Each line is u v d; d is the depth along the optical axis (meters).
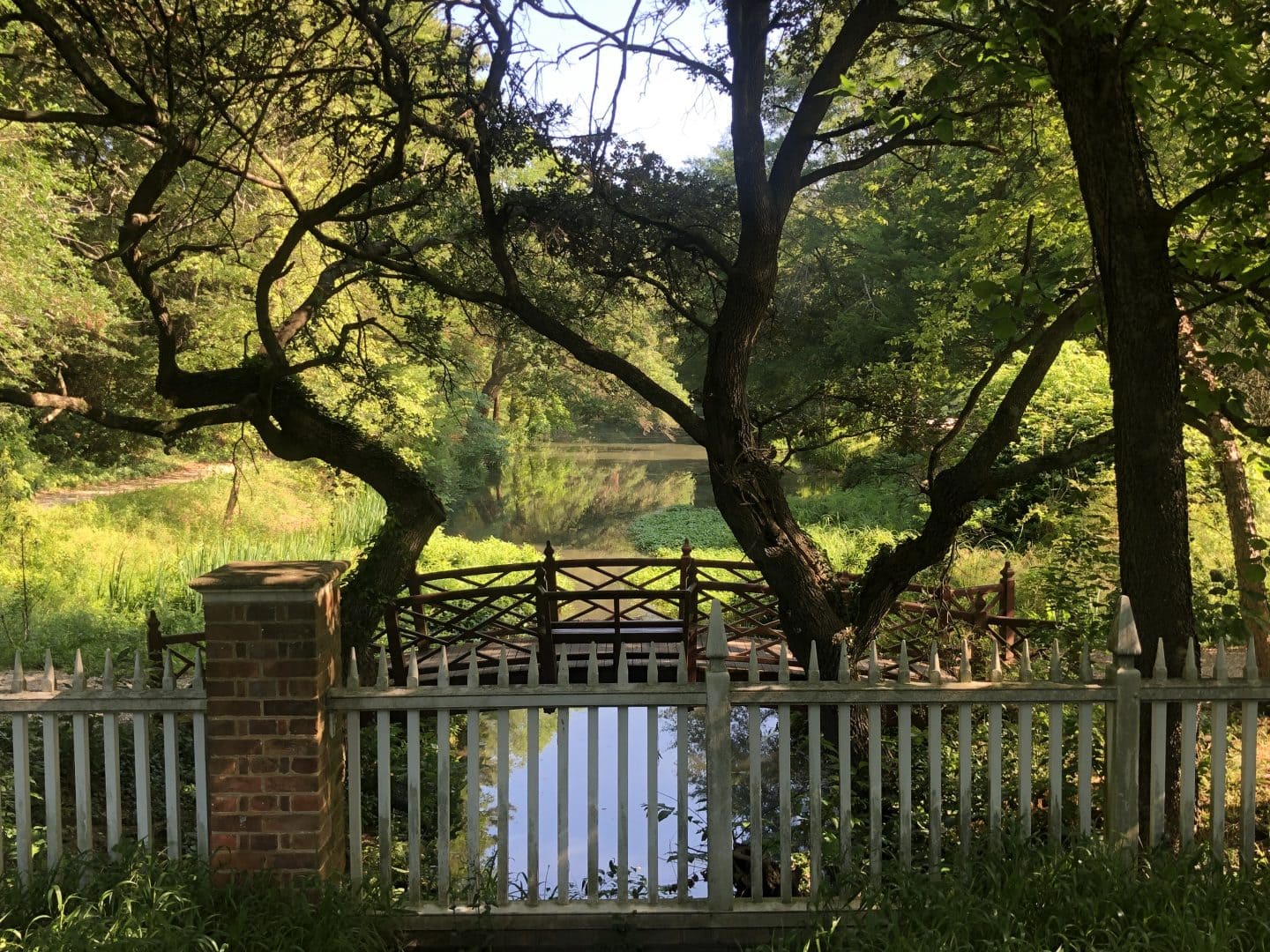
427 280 7.71
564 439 59.53
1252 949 3.47
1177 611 4.61
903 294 23.66
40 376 21.42
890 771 6.59
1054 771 4.12
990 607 8.84
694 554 20.80
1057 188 8.81
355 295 13.21
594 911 4.10
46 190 14.22
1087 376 14.43
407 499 8.13
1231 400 4.70
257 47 7.16
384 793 4.14
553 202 7.64
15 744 4.00
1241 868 3.98
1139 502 4.61
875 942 3.67
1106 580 8.16
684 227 7.96
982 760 6.32
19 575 13.47
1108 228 4.49
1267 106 5.05
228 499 20.84
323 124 7.58
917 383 9.34
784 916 4.10
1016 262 11.28
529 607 13.98
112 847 4.00
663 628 9.81
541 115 7.14
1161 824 4.19
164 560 15.45
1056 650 4.14
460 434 31.05
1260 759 6.18
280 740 3.95
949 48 7.88
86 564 14.59
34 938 3.46
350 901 3.92
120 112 6.42
